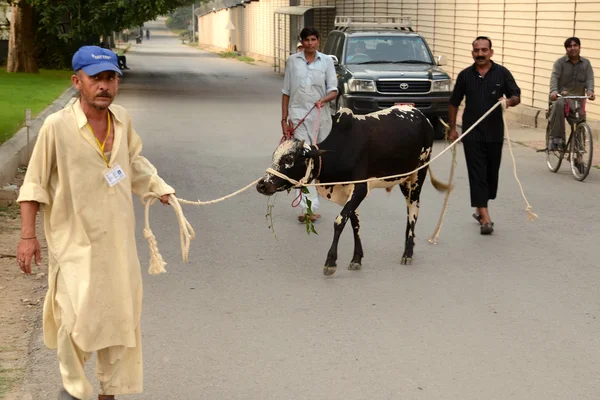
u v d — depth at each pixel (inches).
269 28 2127.2
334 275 311.0
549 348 239.6
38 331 249.6
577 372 222.7
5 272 305.9
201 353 235.6
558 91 518.0
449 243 357.4
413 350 237.8
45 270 309.9
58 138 170.9
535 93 797.2
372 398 206.2
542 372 222.5
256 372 222.4
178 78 1430.9
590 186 481.4
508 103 355.6
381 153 310.0
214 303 278.8
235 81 1363.2
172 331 252.7
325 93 381.7
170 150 609.0
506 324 259.1
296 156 288.4
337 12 1473.9
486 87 365.4
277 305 277.0
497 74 366.0
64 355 176.1
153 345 241.3
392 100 679.7
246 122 783.1
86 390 177.2
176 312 269.6
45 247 339.9
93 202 173.8
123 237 176.4
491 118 367.9
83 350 173.3
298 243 356.8
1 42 1504.7
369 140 307.9
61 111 174.4
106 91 170.4
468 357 232.7
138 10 1051.9
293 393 209.3
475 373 221.8
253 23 2379.4
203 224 390.3
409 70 694.5
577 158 498.6
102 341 175.8
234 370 223.8
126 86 1227.9
